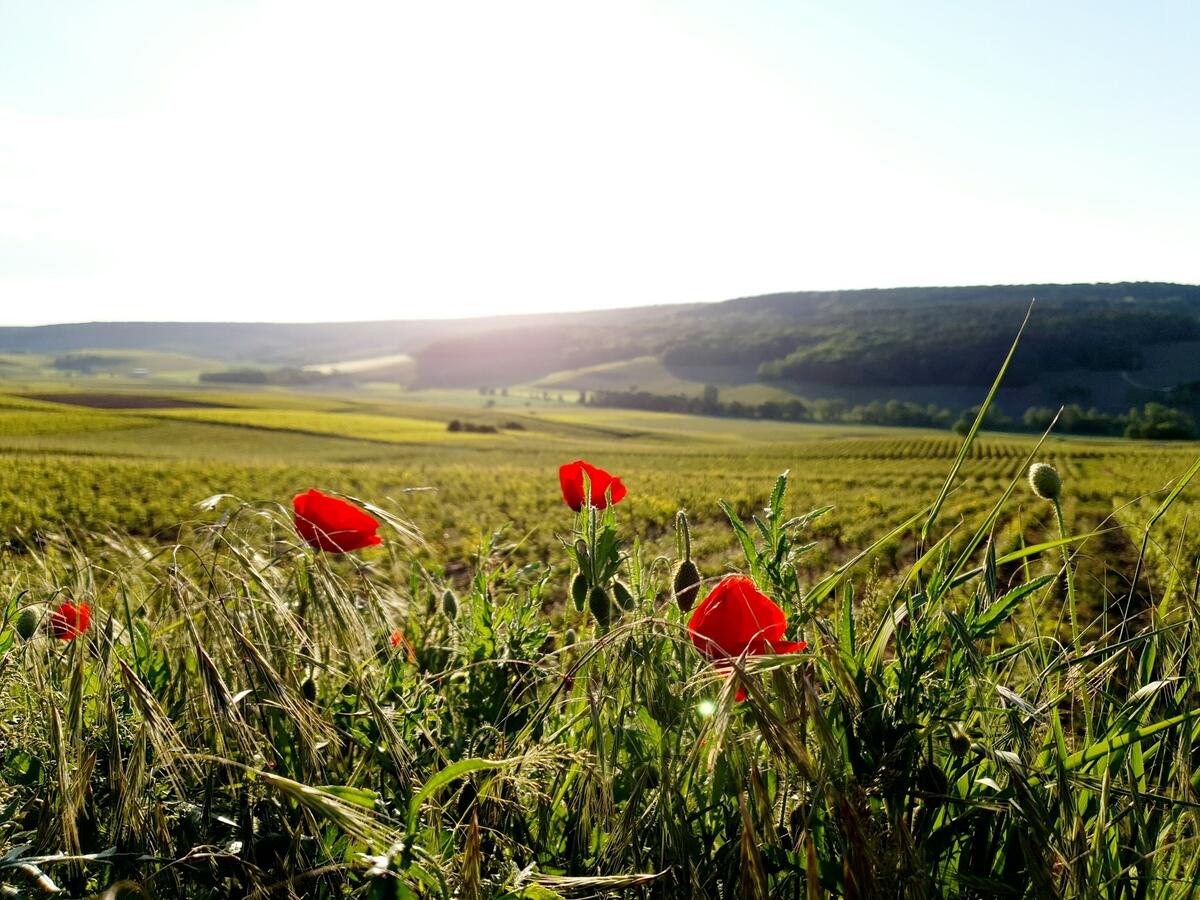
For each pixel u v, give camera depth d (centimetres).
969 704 102
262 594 110
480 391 19000
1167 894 91
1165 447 6619
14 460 3316
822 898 79
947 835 94
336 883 97
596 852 98
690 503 2470
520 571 173
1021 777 83
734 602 94
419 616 178
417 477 3484
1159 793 104
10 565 153
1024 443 7938
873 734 94
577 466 139
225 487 2783
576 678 121
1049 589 105
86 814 101
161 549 111
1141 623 141
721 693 80
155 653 132
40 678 111
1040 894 79
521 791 112
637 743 93
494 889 89
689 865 84
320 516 126
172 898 93
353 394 18788
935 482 3534
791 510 1902
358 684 105
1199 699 112
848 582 112
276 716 108
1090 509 1382
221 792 108
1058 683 114
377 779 117
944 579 107
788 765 95
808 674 95
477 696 152
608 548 118
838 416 13788
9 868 81
